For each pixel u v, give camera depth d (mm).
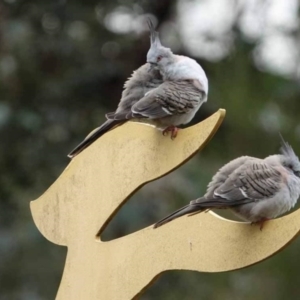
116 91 15289
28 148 14562
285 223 5672
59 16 15023
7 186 14438
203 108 13852
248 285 13094
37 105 14766
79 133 14922
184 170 13828
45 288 13836
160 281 13852
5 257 13875
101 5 15172
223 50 14836
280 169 6445
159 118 7168
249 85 13875
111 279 6438
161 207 13688
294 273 12633
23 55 14750
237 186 6297
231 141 13594
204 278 13633
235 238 5871
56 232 6879
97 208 6660
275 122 13516
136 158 6465
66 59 15102
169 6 15562
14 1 14984
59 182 6918
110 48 15383
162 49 7754
